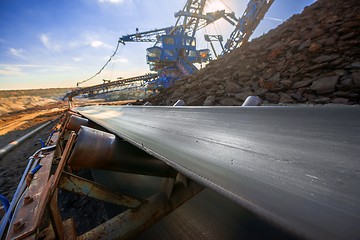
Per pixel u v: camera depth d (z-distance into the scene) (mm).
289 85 18500
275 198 1701
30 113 105688
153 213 4555
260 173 2260
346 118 3250
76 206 8734
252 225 5070
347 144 2545
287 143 3029
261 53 28422
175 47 97125
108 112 17109
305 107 4195
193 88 32688
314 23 25250
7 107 177625
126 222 4199
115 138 4824
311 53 20297
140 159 4812
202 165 2684
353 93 13008
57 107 144750
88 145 4047
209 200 6570
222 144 3582
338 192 1710
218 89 26141
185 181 5074
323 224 1294
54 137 10883
